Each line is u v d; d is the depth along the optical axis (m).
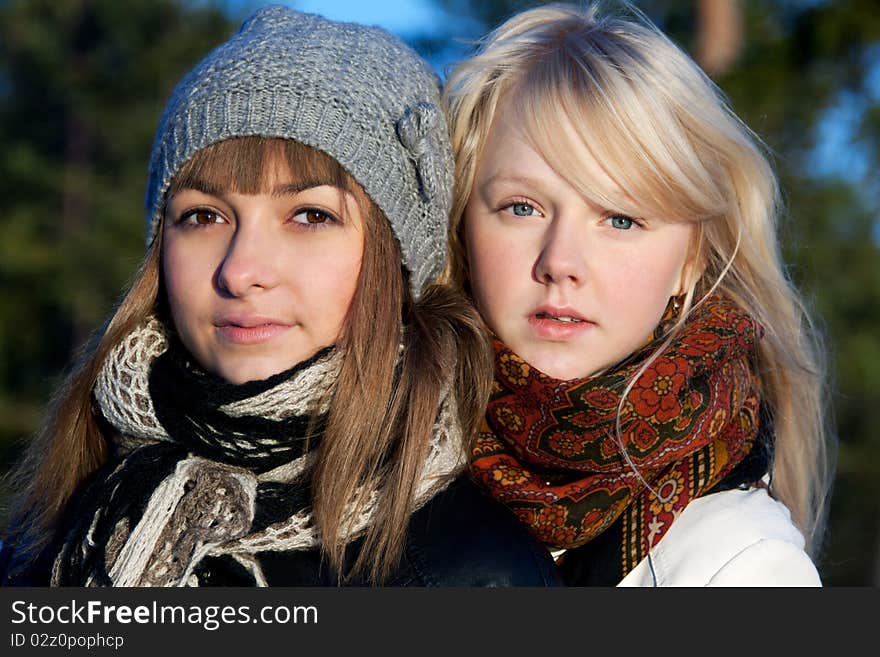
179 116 2.58
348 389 2.50
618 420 2.56
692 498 2.65
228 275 2.45
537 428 2.65
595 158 2.59
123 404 2.67
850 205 11.38
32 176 17.97
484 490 2.67
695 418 2.62
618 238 2.64
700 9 10.43
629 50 2.78
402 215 2.62
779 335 3.16
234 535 2.42
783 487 3.24
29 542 2.93
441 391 2.55
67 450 2.92
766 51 10.39
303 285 2.49
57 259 17.14
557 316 2.60
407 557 2.44
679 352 2.68
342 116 2.52
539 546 2.59
